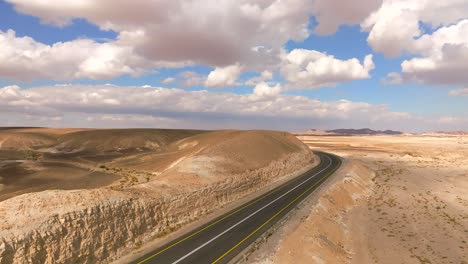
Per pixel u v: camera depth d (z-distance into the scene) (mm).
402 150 163750
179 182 46469
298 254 33125
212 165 58219
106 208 32938
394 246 41562
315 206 49906
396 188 73125
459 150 164125
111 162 111188
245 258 31266
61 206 30078
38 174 76562
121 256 31766
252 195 57875
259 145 81750
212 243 34969
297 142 108188
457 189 73375
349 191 65562
